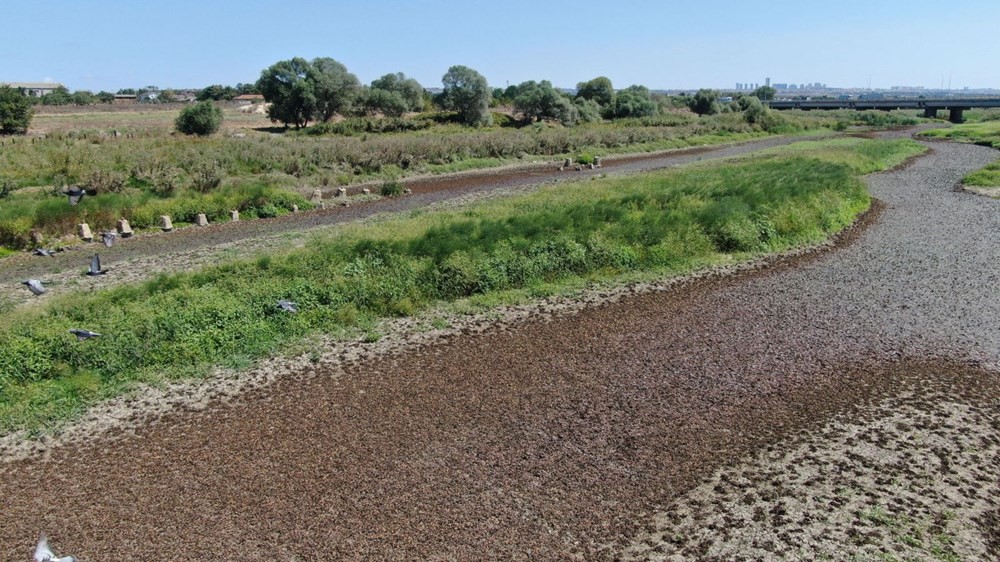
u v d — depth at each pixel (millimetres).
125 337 15250
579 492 10539
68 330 15047
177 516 10031
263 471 11172
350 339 16672
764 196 28672
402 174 46531
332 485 10758
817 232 26922
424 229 24062
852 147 58531
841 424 12539
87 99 120812
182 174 36844
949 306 18969
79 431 12562
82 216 28641
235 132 64250
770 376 14648
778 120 93312
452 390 14078
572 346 16375
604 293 20328
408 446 11922
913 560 8852
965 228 28531
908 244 25953
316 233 27578
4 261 24797
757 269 22875
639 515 9961
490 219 25422
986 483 10625
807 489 10484
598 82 107000
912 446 11719
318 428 12570
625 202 28609
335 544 9336
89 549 9320
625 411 13141
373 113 86312
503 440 12094
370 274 19484
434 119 84000
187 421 12875
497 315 18406
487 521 9836
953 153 58156
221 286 18469
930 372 14797
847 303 19328
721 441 12000
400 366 15250
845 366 15148
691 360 15516
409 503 10273
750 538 9359
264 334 16375
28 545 9461
